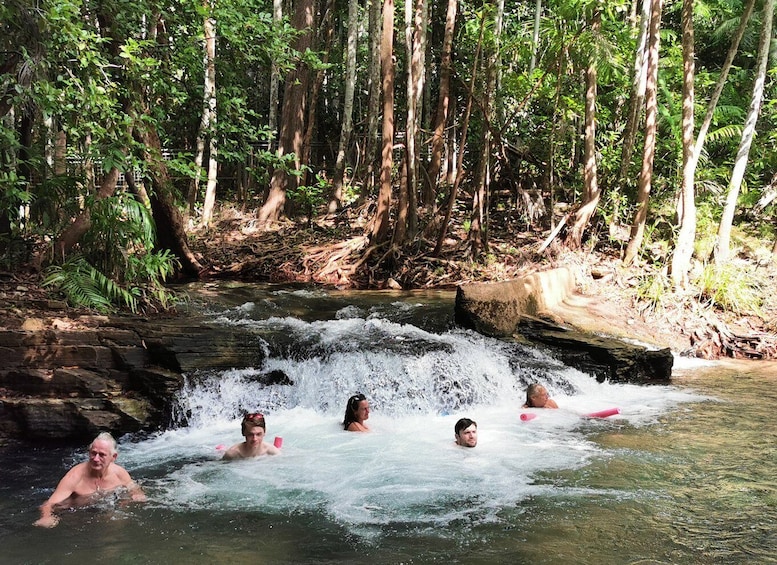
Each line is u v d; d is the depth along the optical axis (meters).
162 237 13.05
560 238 14.51
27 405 6.61
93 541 4.35
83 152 9.68
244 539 4.38
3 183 8.45
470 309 9.85
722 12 18.59
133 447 6.45
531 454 6.20
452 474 5.64
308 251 15.16
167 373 7.31
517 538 4.39
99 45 9.72
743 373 9.80
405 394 7.93
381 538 4.40
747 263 13.04
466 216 16.56
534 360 9.05
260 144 23.00
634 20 15.84
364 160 21.22
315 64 12.80
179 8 10.99
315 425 7.19
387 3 13.93
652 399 8.30
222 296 11.73
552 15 15.93
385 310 11.02
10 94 9.11
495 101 16.09
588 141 13.71
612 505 4.96
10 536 4.42
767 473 5.66
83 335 7.34
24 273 9.26
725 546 4.28
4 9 7.87
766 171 16.72
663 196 14.83
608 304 11.81
